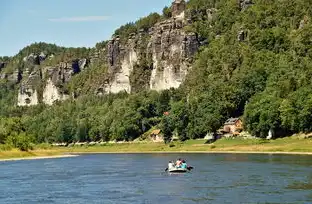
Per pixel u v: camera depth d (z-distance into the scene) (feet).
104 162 553.23
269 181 289.94
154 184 306.14
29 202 246.06
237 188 268.21
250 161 454.81
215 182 300.61
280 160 447.83
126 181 329.11
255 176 319.06
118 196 258.98
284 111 654.94
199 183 299.38
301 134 645.10
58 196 264.72
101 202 240.73
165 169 407.23
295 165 384.88
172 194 258.16
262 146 648.38
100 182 327.67
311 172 327.67
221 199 233.96
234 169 377.50
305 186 263.29
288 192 244.83
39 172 414.62
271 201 221.66
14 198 259.80
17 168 463.83
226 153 646.74
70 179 352.08
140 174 378.94
